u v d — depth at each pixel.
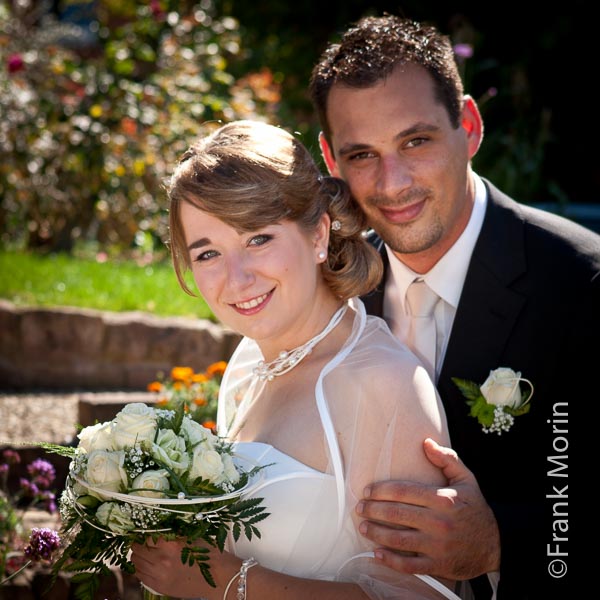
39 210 6.54
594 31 8.99
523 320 2.55
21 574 3.05
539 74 9.22
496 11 9.05
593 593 2.33
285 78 9.53
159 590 2.07
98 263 6.43
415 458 2.11
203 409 3.78
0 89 6.49
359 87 2.49
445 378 2.61
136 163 6.25
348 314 2.35
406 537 2.05
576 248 2.59
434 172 2.50
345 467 2.13
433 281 2.65
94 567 1.94
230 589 2.03
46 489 3.38
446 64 2.53
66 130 6.32
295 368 2.29
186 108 6.71
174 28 7.18
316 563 2.10
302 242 2.19
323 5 9.62
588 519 2.41
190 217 2.15
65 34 8.06
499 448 2.54
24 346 5.09
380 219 2.57
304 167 2.21
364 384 2.15
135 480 1.89
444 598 2.11
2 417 4.54
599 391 2.47
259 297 2.14
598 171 9.38
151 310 5.41
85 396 4.37
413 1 9.20
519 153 7.79
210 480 1.92
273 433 2.23
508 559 2.20
